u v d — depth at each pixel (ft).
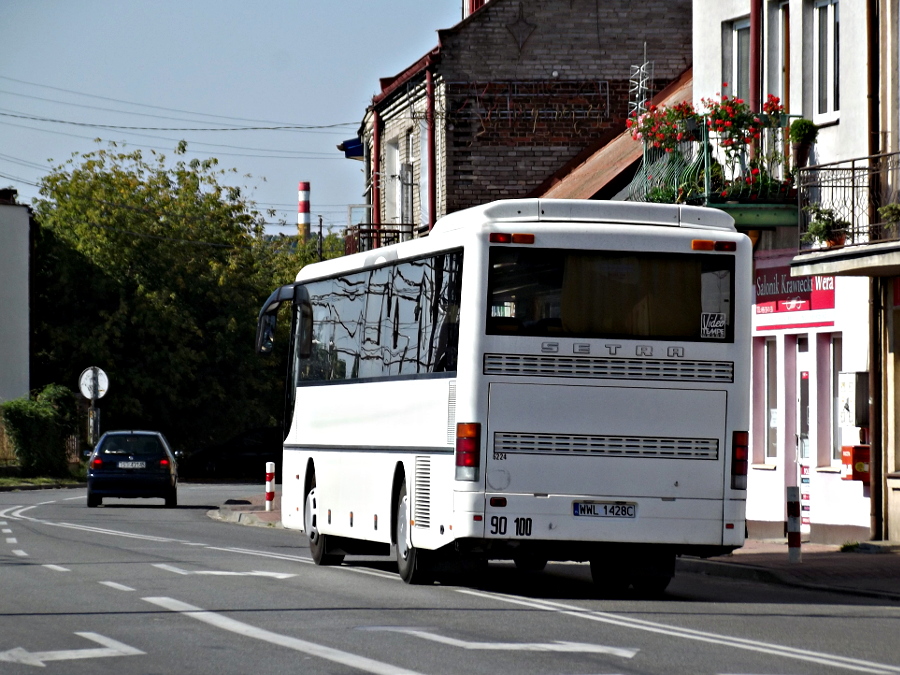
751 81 158.10
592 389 92.12
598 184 201.46
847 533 141.38
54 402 323.16
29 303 375.25
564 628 75.31
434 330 97.76
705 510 92.73
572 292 92.43
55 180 408.46
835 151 145.79
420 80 238.07
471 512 91.15
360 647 66.85
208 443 397.80
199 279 396.37
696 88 170.40
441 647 66.95
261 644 67.67
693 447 92.84
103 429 383.86
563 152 232.12
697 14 170.09
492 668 60.75
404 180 252.01
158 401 387.75
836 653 67.87
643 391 92.53
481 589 98.99
